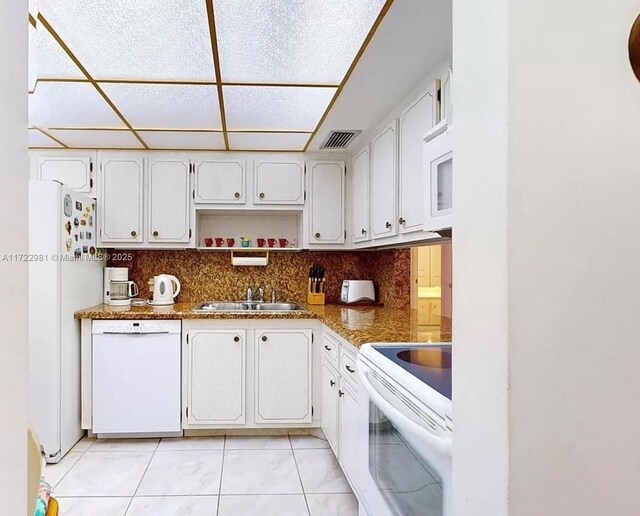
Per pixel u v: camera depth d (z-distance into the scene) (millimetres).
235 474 2576
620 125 596
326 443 3057
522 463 585
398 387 1361
